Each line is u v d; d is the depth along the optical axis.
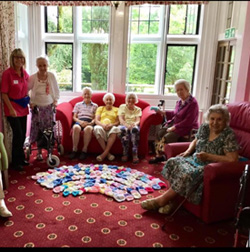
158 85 4.10
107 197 2.49
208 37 3.44
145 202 2.30
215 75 3.52
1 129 2.98
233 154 2.10
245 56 2.59
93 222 2.10
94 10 3.96
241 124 2.49
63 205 2.32
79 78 4.22
